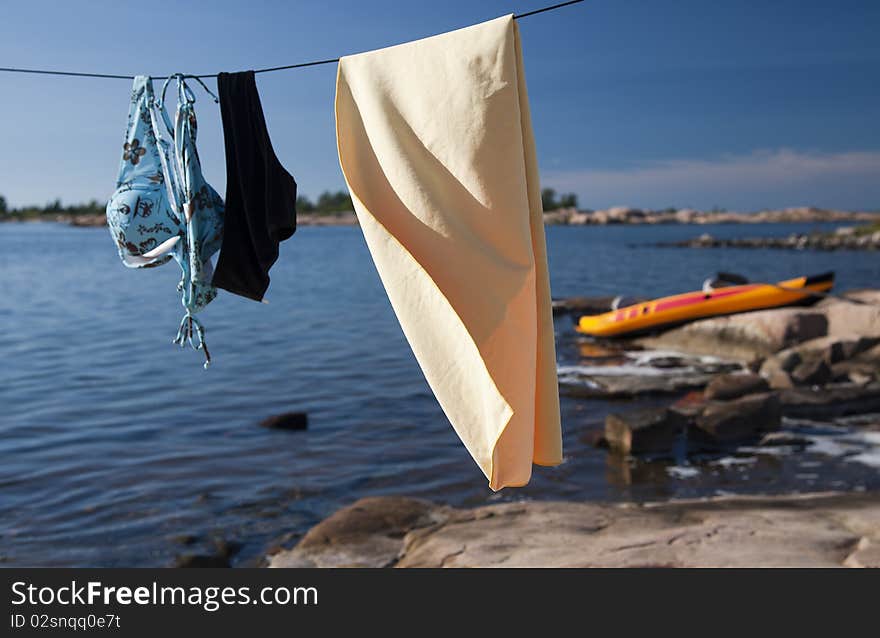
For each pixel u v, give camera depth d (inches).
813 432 399.9
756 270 1588.3
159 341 755.4
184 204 109.0
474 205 88.1
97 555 262.8
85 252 2586.1
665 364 615.5
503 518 259.6
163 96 110.7
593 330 732.0
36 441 400.5
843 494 282.5
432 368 85.6
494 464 84.7
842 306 608.4
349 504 312.5
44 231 5885.8
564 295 1173.7
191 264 109.7
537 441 96.3
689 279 1414.9
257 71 105.0
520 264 87.6
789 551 219.5
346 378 565.0
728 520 247.9
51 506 309.1
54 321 913.5
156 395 510.0
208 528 286.0
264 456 374.6
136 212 111.3
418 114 89.7
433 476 345.7
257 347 715.4
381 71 91.5
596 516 257.8
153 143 113.6
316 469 354.9
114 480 339.9
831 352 546.9
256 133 106.0
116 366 617.9
